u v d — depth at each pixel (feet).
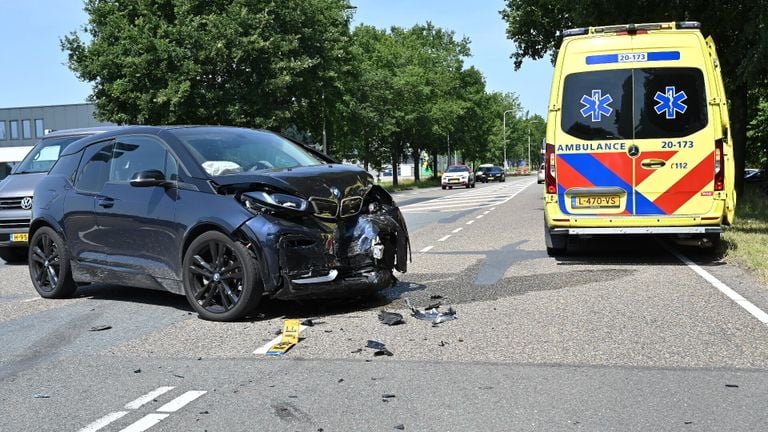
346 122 139.74
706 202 29.94
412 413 13.02
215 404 13.76
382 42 186.80
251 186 20.81
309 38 112.98
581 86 30.99
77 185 25.52
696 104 30.01
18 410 13.74
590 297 23.63
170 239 21.90
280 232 20.04
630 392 13.97
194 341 18.76
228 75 106.83
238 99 104.78
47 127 260.42
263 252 19.95
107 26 106.01
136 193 23.20
